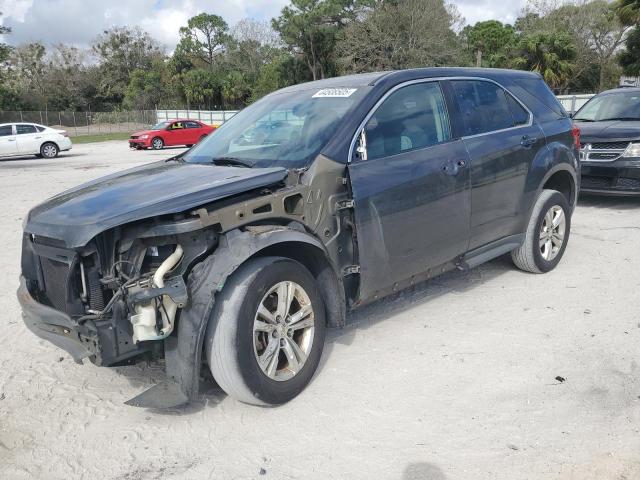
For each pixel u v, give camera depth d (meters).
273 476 2.80
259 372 3.20
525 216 5.20
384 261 3.90
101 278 3.10
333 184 3.64
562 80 44.78
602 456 2.85
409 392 3.52
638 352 3.94
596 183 8.55
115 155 23.91
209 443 3.09
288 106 4.36
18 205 10.47
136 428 3.26
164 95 78.12
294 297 3.47
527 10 58.75
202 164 4.12
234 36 76.38
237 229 3.23
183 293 2.92
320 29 53.91
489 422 3.17
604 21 52.25
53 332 3.26
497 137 4.81
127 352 3.04
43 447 3.11
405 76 4.31
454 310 4.79
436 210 4.21
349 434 3.12
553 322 4.49
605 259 6.10
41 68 82.56
